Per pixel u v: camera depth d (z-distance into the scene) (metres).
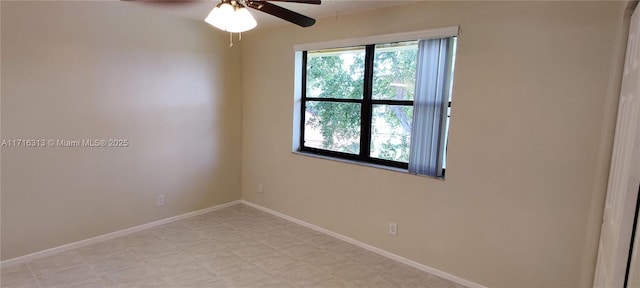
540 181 2.33
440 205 2.81
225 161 4.36
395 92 3.19
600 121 2.08
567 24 2.15
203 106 4.03
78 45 3.02
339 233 3.54
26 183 2.86
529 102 2.32
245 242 3.41
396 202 3.07
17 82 2.74
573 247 2.24
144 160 3.59
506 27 2.37
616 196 1.54
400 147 3.20
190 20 3.79
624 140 1.51
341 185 3.48
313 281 2.73
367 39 3.13
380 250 3.22
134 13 3.34
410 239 3.01
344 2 2.87
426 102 2.80
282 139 4.02
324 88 3.74
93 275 2.72
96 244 3.27
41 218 2.97
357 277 2.80
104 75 3.21
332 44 3.40
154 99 3.59
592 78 2.09
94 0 3.08
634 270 1.10
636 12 1.56
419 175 2.90
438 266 2.86
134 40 3.37
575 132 2.17
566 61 2.17
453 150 2.69
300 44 3.69
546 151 2.29
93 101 3.17
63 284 2.58
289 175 3.98
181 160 3.91
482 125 2.54
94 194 3.27
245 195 4.57
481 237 2.62
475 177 2.61
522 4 2.29
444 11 2.65
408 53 3.05
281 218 4.09
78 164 3.14
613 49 2.00
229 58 4.22
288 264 2.99
